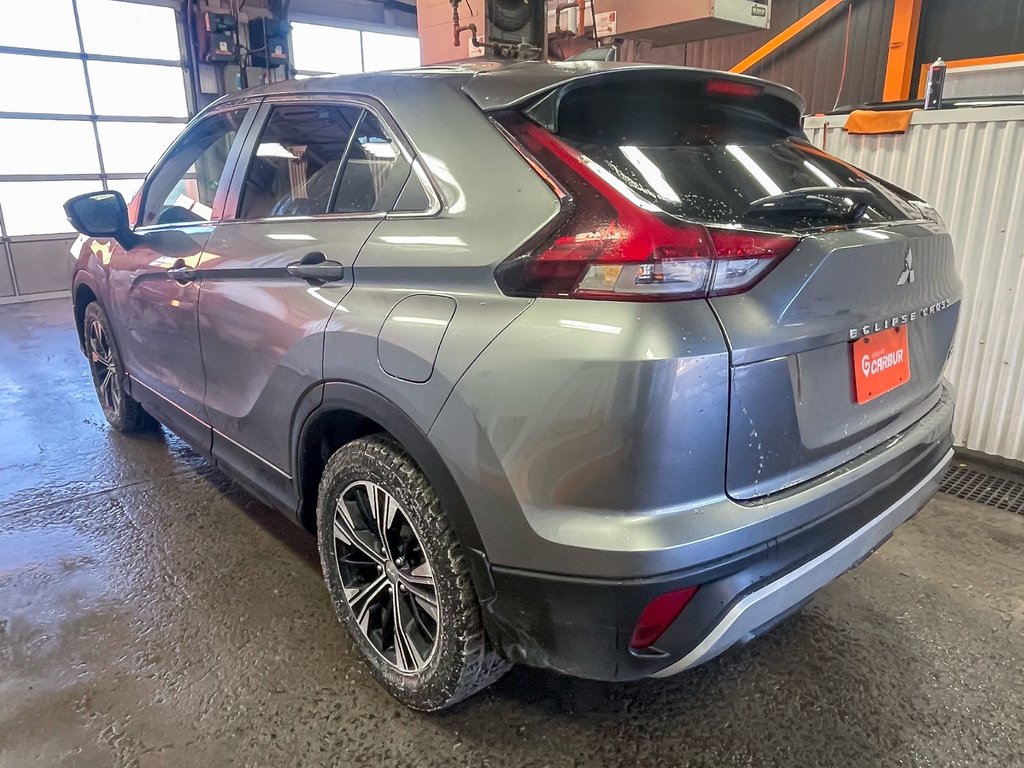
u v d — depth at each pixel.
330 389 1.76
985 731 1.75
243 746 1.71
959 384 3.29
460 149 1.58
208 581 2.38
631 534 1.26
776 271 1.33
